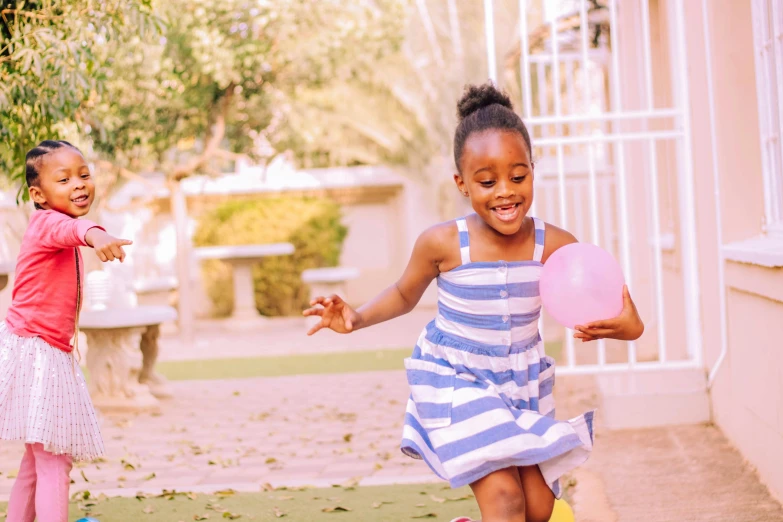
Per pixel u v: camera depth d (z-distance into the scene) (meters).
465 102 2.85
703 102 5.47
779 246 4.05
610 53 9.88
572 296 2.66
